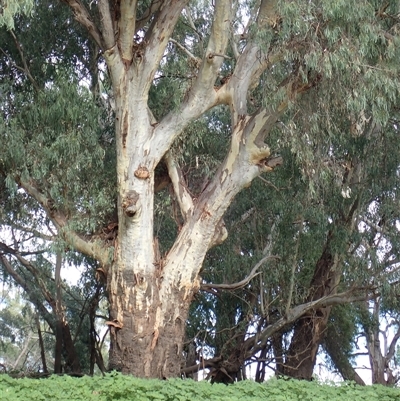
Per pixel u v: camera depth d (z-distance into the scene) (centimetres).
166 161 1728
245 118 1612
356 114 1698
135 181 1620
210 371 2333
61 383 1195
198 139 1866
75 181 1709
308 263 2306
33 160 1677
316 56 1445
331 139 1875
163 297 1644
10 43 1880
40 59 1889
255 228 2242
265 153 1608
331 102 1611
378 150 2062
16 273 2669
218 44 1591
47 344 3403
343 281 2331
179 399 1113
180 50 1973
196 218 1661
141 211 1620
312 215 2072
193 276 1670
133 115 1634
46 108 1705
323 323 2375
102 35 1630
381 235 2156
